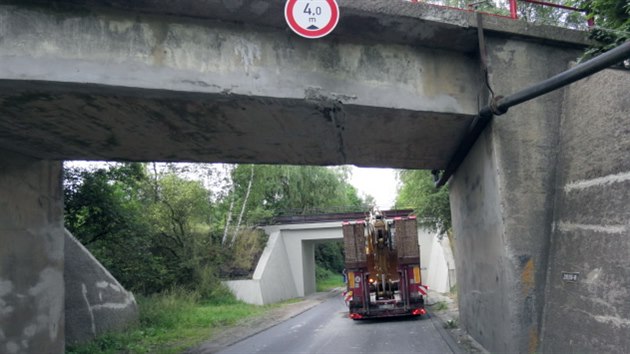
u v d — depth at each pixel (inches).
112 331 498.3
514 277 252.5
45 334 309.7
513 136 268.4
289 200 1523.1
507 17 272.5
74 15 220.7
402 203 984.3
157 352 438.3
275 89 245.8
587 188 233.8
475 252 339.0
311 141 313.7
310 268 1670.8
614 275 203.0
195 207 979.3
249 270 1112.2
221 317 713.6
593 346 208.2
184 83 231.0
